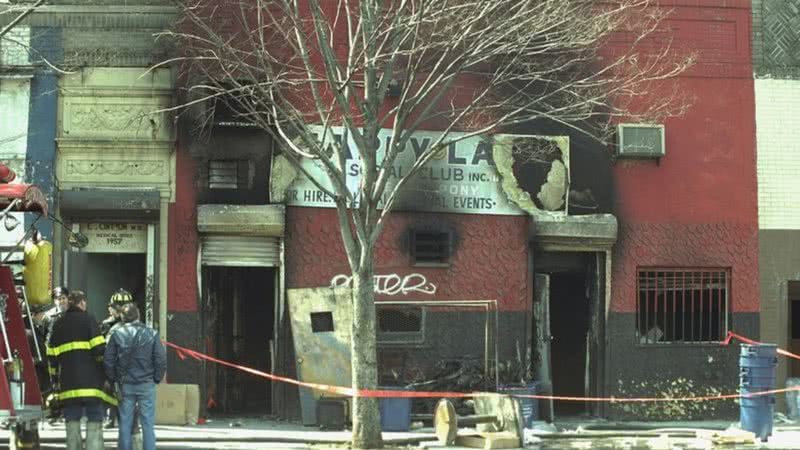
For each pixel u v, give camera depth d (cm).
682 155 2138
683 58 2116
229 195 2016
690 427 2023
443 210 2064
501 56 2017
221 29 1967
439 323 2055
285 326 2017
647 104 2109
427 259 2059
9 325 1396
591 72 2073
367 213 1642
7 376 1326
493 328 2067
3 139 1981
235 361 2139
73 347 1406
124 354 1407
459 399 1967
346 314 1947
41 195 1394
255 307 2145
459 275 2072
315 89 1661
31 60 2003
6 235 1969
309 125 1997
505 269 2081
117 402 1453
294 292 1966
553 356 2222
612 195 2117
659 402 2117
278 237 2025
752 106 2162
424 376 2033
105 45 2009
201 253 2011
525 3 1680
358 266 1652
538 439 1808
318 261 2028
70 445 1409
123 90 2006
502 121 1712
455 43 1642
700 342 2138
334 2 2025
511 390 1936
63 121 2005
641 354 2116
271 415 2050
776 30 2177
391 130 2025
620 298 2112
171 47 1997
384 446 1675
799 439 1822
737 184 2152
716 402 2133
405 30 1698
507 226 2089
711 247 2139
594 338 2130
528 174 2095
